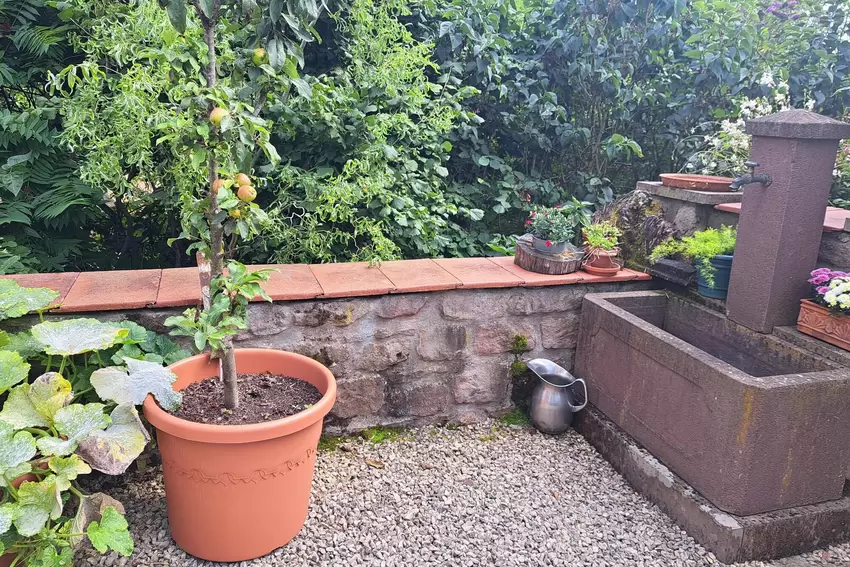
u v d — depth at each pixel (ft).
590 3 13.30
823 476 7.16
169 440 6.16
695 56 13.48
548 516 7.68
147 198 10.23
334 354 8.68
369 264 9.70
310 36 6.68
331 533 7.13
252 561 6.61
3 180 9.52
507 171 13.51
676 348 7.67
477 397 9.68
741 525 6.82
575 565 6.85
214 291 6.23
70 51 11.03
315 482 8.04
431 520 7.47
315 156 11.53
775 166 7.84
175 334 7.21
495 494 8.07
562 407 9.37
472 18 13.05
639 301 9.77
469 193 13.43
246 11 5.70
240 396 7.06
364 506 7.64
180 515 6.46
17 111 11.25
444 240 11.99
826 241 8.46
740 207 8.74
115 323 7.28
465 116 12.34
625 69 14.29
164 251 12.66
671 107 14.28
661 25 13.89
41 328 6.40
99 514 6.26
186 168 8.45
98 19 9.23
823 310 7.61
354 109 10.91
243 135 5.60
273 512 6.48
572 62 13.67
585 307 9.66
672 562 6.93
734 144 12.17
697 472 7.43
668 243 9.89
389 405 9.20
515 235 13.98
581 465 8.84
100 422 5.99
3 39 10.71
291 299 8.23
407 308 8.89
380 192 10.50
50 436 5.97
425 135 11.75
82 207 10.39
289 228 10.25
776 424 6.72
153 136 9.02
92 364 7.20
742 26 13.23
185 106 5.59
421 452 8.90
